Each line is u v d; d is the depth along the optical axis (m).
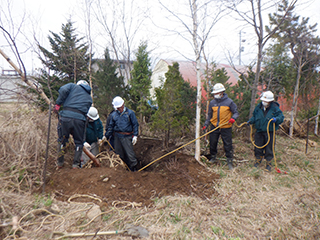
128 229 2.55
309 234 2.74
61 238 2.33
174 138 6.17
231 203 3.30
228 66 10.62
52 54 6.95
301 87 7.55
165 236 2.49
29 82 4.33
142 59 6.59
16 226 2.37
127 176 3.68
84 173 3.63
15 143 3.74
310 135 7.44
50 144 4.54
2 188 3.03
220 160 5.05
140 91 6.55
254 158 5.24
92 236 2.39
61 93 3.76
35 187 3.34
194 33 4.62
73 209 2.84
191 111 6.30
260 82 7.36
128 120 4.63
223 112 4.55
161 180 3.73
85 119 4.00
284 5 5.27
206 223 2.82
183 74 9.34
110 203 3.08
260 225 2.84
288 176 4.25
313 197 3.54
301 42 6.52
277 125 4.54
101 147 5.63
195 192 3.54
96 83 7.19
